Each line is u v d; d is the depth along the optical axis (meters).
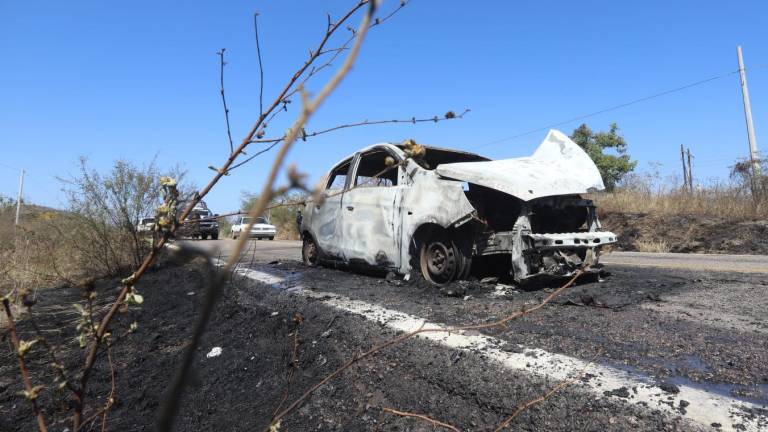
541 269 4.37
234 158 1.15
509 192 4.25
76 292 5.33
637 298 3.94
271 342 3.21
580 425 1.89
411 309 3.63
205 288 0.47
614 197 12.91
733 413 1.86
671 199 11.76
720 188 11.41
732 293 4.16
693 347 2.64
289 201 1.16
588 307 3.66
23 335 3.62
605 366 2.35
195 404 2.44
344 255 5.77
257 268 6.43
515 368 2.37
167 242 1.08
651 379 2.19
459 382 2.31
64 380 1.11
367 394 2.37
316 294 4.30
